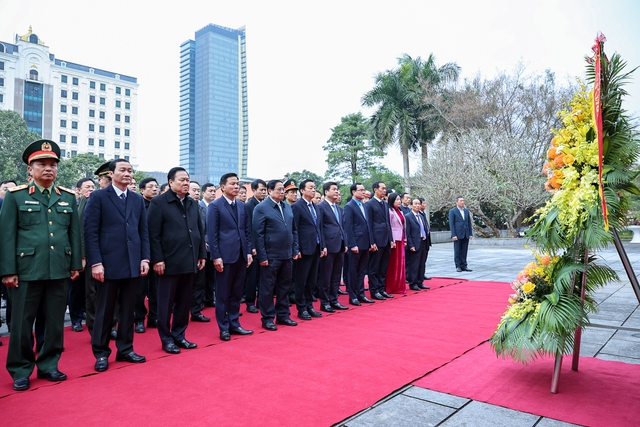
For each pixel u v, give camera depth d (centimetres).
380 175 3309
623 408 265
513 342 309
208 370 350
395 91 2461
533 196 1792
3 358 394
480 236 2156
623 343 407
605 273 308
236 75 13988
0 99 6066
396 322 511
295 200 538
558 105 1980
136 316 503
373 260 674
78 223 366
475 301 636
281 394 295
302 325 509
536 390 296
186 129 13812
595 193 290
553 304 299
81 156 3728
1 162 3069
